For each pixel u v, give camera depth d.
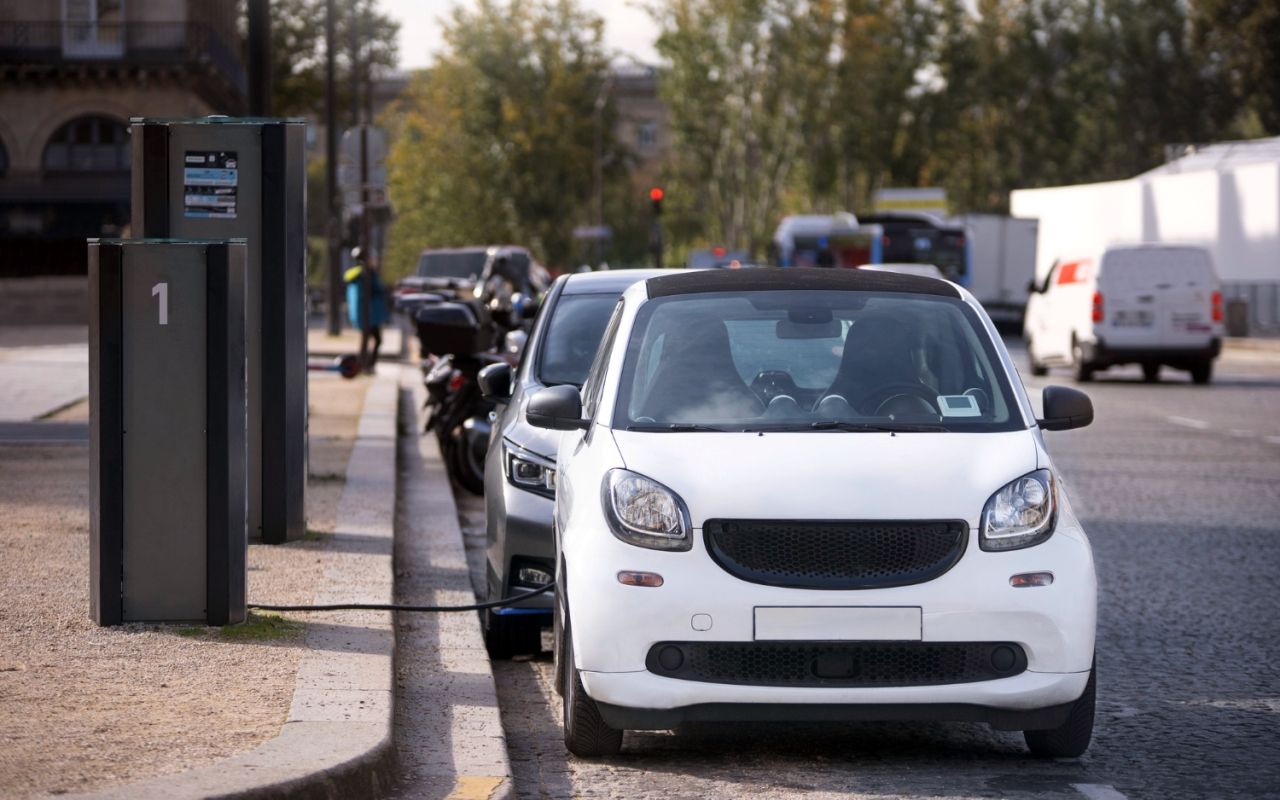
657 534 18.50
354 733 17.36
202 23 161.12
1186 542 36.53
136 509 22.92
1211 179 153.25
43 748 16.58
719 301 21.86
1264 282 147.12
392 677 20.31
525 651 25.62
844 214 186.25
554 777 18.66
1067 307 95.06
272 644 22.09
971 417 20.22
